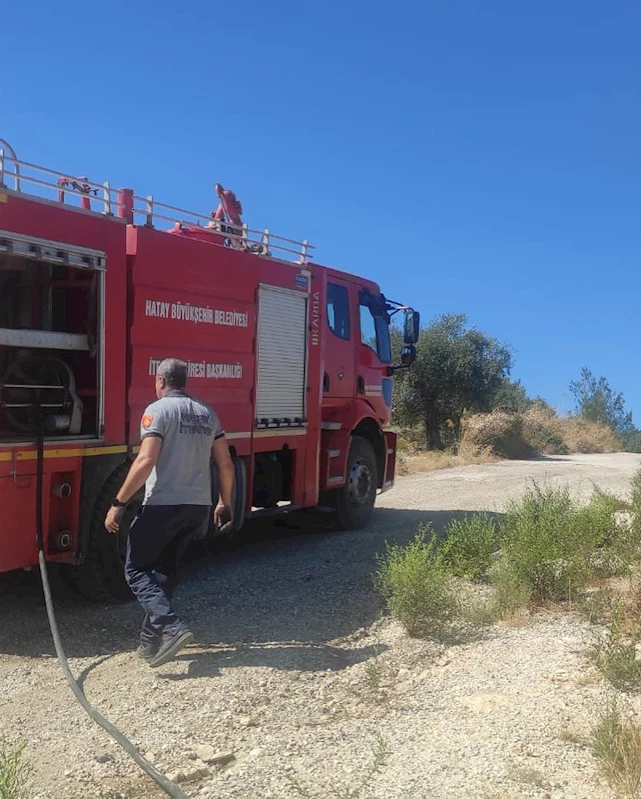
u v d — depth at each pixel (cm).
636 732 355
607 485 1483
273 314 834
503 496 1370
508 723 396
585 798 319
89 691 473
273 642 558
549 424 3034
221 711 438
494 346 2986
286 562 827
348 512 1021
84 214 604
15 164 554
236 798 336
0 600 659
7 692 472
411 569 587
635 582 617
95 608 642
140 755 378
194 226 735
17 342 559
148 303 665
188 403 540
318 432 926
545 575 624
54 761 382
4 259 591
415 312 1101
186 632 495
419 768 353
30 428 578
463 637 555
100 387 620
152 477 525
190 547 898
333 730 405
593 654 468
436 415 2931
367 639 570
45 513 586
